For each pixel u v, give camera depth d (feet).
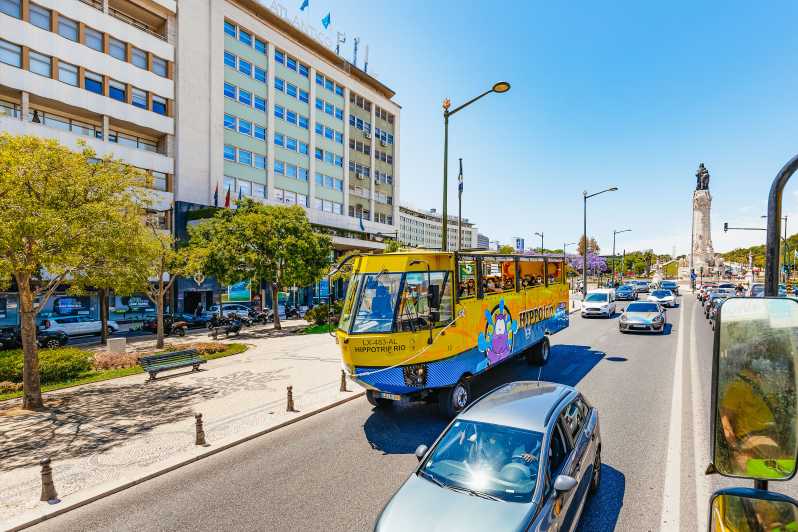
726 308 8.12
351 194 162.50
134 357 54.54
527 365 46.62
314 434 28.71
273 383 42.06
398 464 23.63
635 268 356.59
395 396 28.30
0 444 27.55
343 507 19.33
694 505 18.69
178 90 107.04
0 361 43.96
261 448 26.66
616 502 18.98
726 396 7.98
